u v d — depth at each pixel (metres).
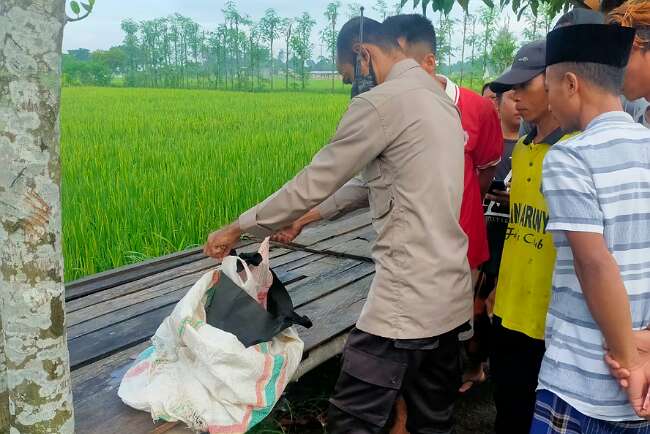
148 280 3.67
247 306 2.26
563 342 1.71
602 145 1.59
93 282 3.61
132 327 2.98
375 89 2.05
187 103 27.19
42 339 1.50
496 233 3.31
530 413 2.51
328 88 61.81
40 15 1.34
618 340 1.56
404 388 2.23
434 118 2.02
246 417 2.16
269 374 2.21
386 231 2.09
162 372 2.25
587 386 1.65
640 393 1.57
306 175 2.11
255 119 17.72
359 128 2.02
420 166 2.00
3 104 1.36
